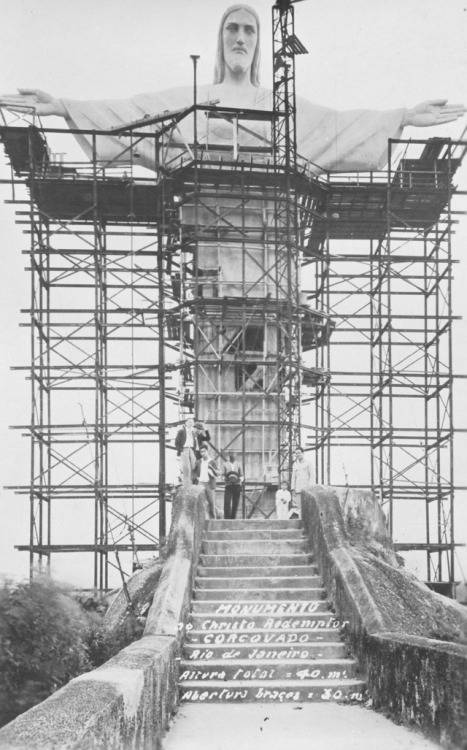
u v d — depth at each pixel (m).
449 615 15.01
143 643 10.80
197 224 35.34
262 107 38.41
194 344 35.50
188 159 36.66
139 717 8.08
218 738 9.93
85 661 9.67
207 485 21.48
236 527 17.70
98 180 37.22
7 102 37.06
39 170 37.47
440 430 38.84
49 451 36.69
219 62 38.62
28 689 8.26
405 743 9.41
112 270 37.69
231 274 36.91
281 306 36.09
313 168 38.78
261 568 15.61
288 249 35.28
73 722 5.97
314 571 15.63
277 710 11.50
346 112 39.00
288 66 37.34
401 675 10.52
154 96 38.12
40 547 35.69
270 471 34.97
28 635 8.51
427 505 38.78
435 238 39.97
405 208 39.78
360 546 16.95
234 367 36.28
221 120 37.81
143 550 35.91
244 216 36.34
